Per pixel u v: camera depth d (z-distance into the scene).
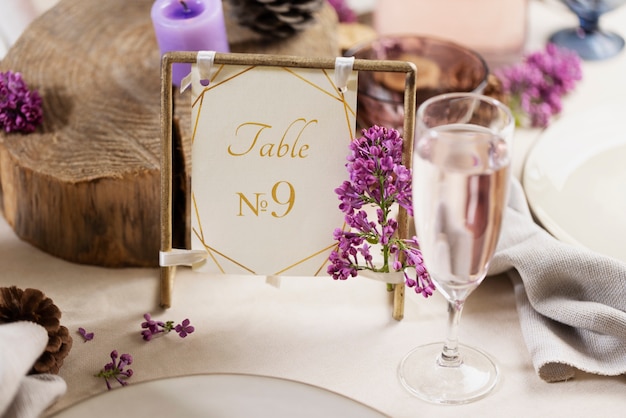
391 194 1.20
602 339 1.23
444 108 1.13
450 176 1.00
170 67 1.24
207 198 1.27
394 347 1.26
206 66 1.23
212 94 1.25
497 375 1.21
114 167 1.36
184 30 1.37
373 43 1.62
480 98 1.12
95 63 1.58
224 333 1.29
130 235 1.39
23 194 1.42
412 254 1.22
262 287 1.38
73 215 1.38
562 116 1.67
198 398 1.09
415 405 1.16
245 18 1.65
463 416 1.14
